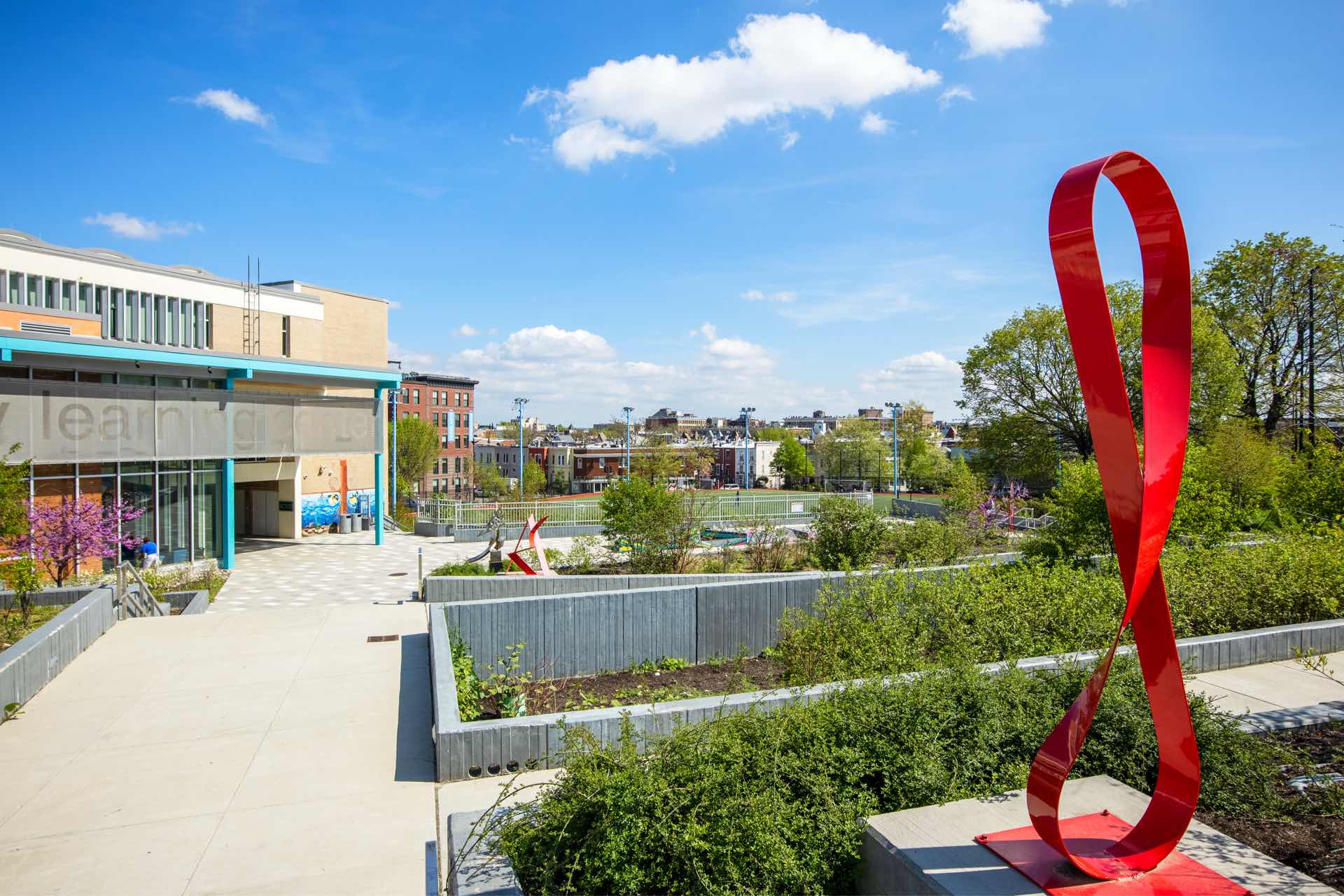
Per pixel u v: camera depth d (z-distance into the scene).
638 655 10.68
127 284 29.72
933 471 73.19
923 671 5.90
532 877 3.80
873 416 163.12
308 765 6.71
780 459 93.06
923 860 3.68
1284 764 5.19
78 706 8.20
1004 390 37.38
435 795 6.12
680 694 8.07
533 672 10.13
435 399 83.75
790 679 8.21
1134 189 3.46
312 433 25.56
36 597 12.46
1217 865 3.72
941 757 4.70
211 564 22.59
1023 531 25.69
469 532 29.30
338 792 6.18
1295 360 30.22
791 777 4.44
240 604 17.70
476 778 6.38
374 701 8.40
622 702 8.82
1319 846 4.23
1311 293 26.67
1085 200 3.20
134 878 4.96
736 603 11.30
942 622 8.40
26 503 16.11
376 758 6.86
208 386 24.92
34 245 27.02
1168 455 3.38
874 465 84.44
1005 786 4.55
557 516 30.53
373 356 41.62
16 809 5.91
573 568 18.28
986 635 8.04
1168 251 3.46
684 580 15.03
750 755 4.54
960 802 4.33
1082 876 3.48
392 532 33.00
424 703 8.34
